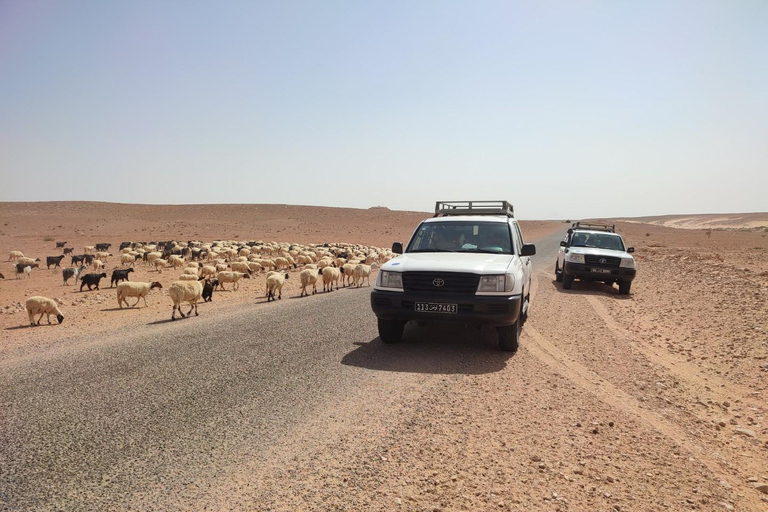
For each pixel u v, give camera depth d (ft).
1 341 28.19
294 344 25.89
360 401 17.19
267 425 14.96
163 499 10.69
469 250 28.04
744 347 26.03
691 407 18.01
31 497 10.69
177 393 17.87
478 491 11.28
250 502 10.64
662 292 48.19
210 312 37.37
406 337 27.91
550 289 50.88
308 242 196.75
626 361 23.71
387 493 11.10
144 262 98.43
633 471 12.62
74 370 20.94
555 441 14.24
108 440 13.75
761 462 13.83
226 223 307.37
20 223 284.00
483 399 17.61
